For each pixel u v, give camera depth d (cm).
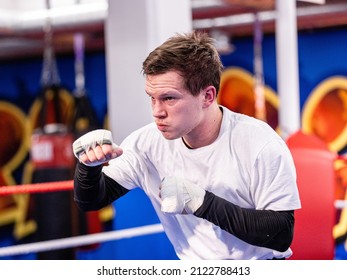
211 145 179
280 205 172
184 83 164
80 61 701
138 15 350
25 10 607
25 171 878
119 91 363
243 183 178
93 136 169
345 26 716
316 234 263
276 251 187
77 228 538
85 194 183
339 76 728
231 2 442
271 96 760
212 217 167
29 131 875
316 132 745
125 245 360
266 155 173
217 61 173
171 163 186
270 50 759
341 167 732
